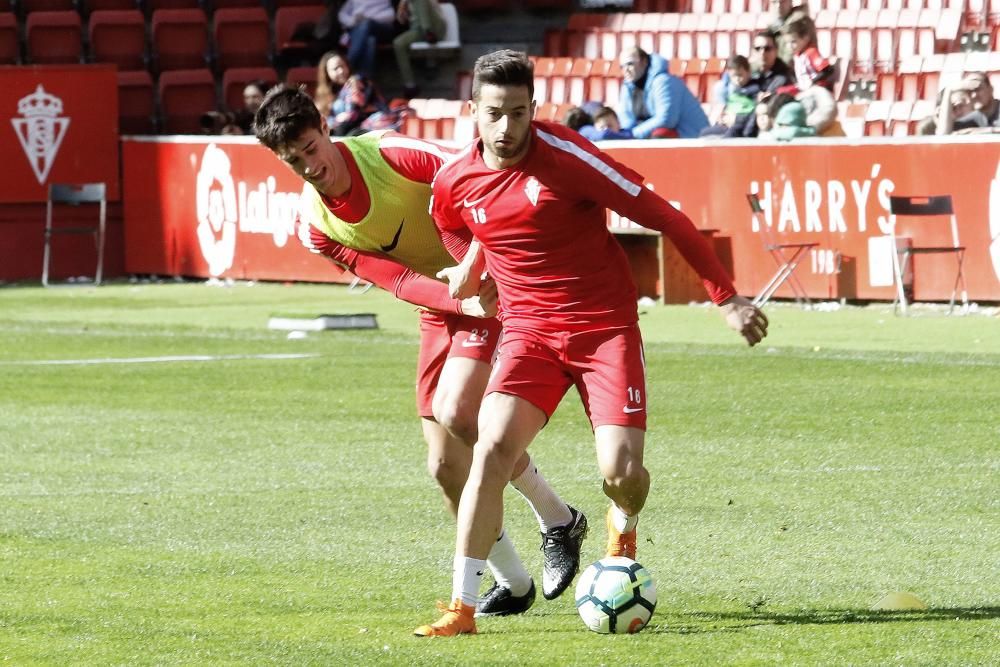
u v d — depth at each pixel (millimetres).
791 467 22875
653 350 36344
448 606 14656
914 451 23828
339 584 16672
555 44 66938
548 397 14539
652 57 50031
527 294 14570
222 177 57031
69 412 29500
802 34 47312
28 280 59969
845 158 42594
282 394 31234
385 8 66375
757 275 44625
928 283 41750
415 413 28750
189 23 67875
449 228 15250
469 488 14336
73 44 67062
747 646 13805
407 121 60531
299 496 21641
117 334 42562
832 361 33594
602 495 21516
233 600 15977
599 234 14438
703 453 24109
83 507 21047
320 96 55844
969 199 40656
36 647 14203
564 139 14062
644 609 14375
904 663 13156
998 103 43500
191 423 28016
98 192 58875
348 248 16359
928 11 58375
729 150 44688
